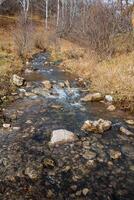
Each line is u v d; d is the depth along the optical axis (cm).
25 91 1098
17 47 2042
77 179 538
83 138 693
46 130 739
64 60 1859
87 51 1695
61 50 2208
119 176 550
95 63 1471
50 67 1672
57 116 845
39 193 498
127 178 545
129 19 1712
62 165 580
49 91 1120
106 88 1088
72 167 574
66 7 4200
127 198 493
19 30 2275
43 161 591
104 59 1488
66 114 865
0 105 921
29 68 1598
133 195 501
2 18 4012
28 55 2038
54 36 2859
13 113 859
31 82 1249
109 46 1507
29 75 1412
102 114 872
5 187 511
